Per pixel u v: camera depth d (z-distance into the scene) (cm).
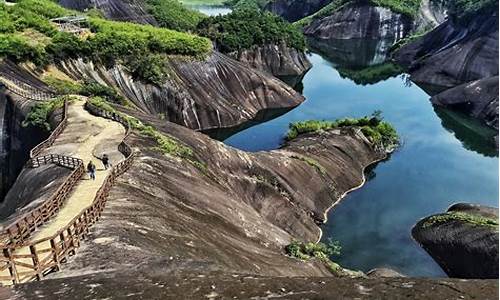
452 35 12850
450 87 11250
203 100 8762
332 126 7450
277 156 5766
